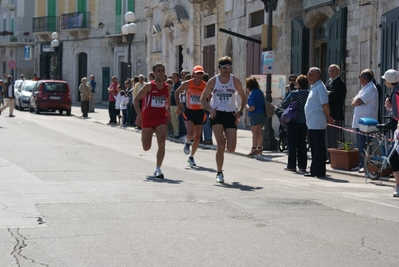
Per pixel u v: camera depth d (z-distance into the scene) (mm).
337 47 28531
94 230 10758
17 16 91500
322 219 12023
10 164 19375
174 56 51906
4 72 95750
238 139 32438
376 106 19844
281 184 16844
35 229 10766
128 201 13344
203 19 46344
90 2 72750
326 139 22406
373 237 10719
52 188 14938
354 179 18906
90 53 73438
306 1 31453
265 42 27609
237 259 9219
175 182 16422
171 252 9516
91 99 56531
